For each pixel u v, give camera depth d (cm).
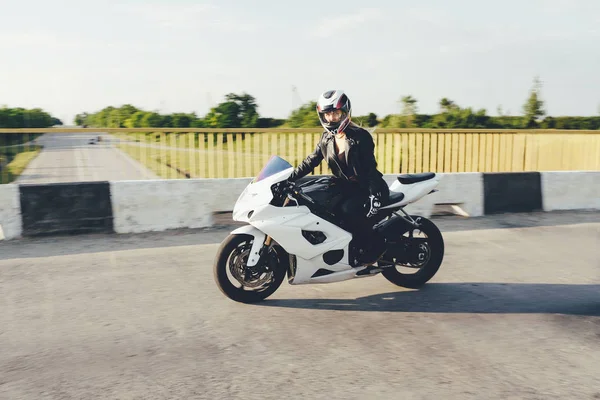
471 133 954
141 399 290
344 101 424
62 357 344
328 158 448
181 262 574
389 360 339
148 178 810
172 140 812
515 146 989
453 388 303
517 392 299
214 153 833
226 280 434
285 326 397
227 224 766
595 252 630
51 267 551
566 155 1020
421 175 484
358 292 477
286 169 422
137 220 714
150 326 396
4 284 495
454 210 886
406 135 916
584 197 923
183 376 318
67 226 687
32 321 406
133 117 1855
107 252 612
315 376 317
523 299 462
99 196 697
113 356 345
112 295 466
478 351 354
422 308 438
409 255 470
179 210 732
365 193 449
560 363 337
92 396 294
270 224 416
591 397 294
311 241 435
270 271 435
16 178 755
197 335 379
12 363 336
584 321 411
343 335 380
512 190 876
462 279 520
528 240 691
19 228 667
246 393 297
